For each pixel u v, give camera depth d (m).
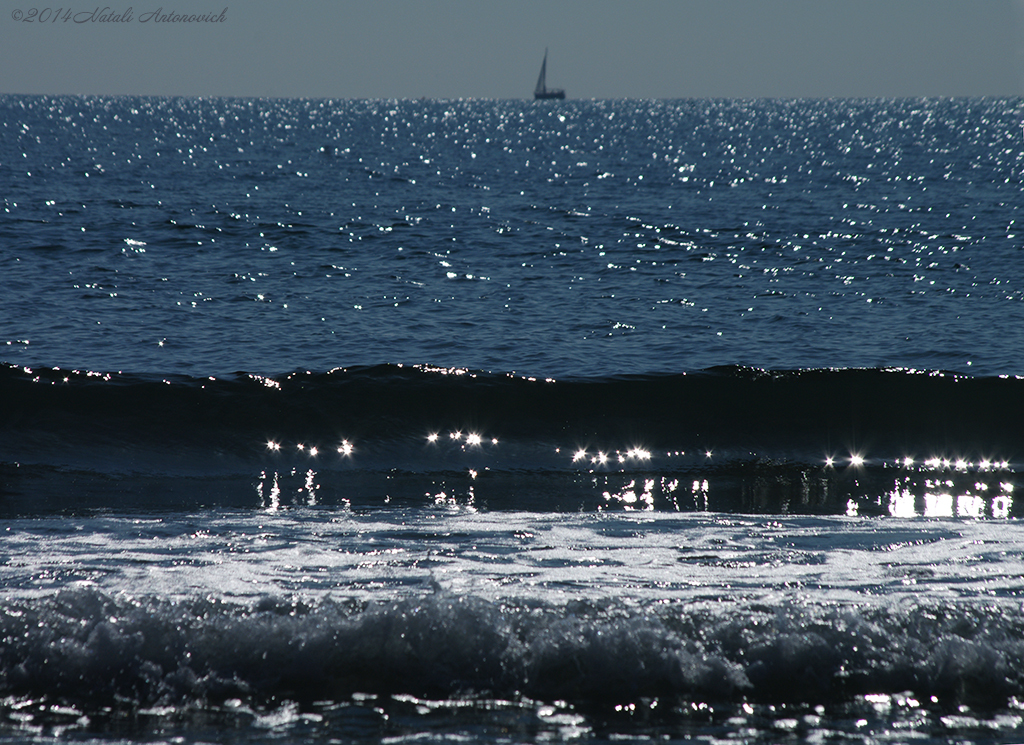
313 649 16.56
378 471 34.34
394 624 16.80
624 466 35.44
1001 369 51.38
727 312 68.25
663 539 25.02
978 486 33.00
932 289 77.62
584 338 59.47
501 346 57.00
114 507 28.22
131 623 16.53
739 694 16.05
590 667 16.33
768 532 25.95
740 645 16.73
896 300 72.81
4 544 23.47
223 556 22.66
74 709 15.24
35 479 31.48
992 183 186.62
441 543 24.33
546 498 30.75
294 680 16.25
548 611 17.38
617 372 51.00
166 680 15.94
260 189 167.25
